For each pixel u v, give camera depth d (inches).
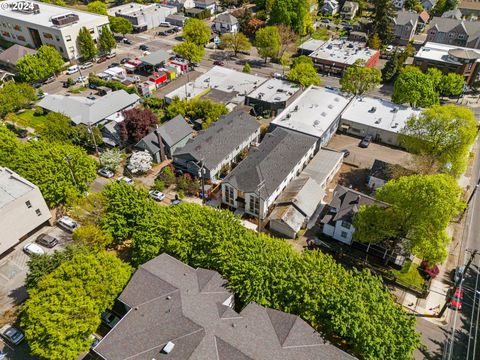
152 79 3991.1
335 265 1731.1
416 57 4165.8
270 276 1662.2
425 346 1688.0
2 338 1726.1
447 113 2378.2
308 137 2851.9
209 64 4702.3
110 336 1513.3
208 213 1985.7
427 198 1679.4
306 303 1587.1
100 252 1834.4
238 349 1392.7
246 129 2987.2
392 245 2010.3
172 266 1792.6
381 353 1411.2
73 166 2391.7
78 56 4734.3
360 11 6368.1
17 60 4148.6
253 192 2301.9
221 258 1740.9
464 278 2003.0
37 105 3538.4
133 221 2034.9
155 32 5708.7
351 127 3270.2
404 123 3125.0
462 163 2386.8
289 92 3644.2
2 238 2085.4
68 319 1489.9
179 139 2994.6
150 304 1606.8
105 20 4899.1
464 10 5930.1
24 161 2333.9
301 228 2351.1
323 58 4448.8
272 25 5388.8
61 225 2349.9
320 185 2556.6
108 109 3385.8
